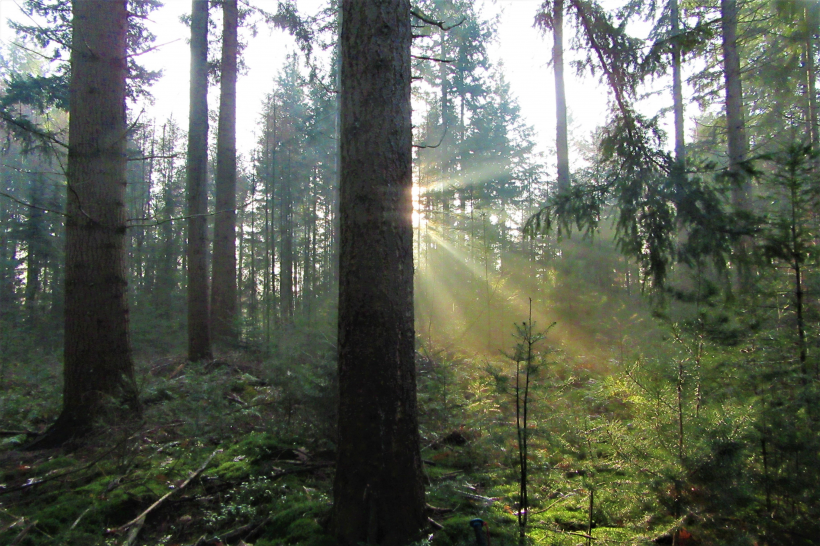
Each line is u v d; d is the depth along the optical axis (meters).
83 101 6.52
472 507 3.90
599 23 5.36
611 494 3.33
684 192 4.49
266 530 3.68
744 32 10.41
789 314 3.45
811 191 3.47
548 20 7.94
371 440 3.36
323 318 6.81
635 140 5.04
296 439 5.34
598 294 10.96
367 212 3.45
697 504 2.91
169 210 26.48
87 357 6.22
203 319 10.72
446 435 5.49
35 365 10.32
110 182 6.54
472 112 23.69
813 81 11.09
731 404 3.16
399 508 3.33
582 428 3.60
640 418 3.47
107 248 6.46
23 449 5.71
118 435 5.31
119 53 6.73
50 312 18.20
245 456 5.08
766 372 3.12
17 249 23.75
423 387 6.37
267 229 32.56
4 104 13.84
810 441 2.79
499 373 4.01
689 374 3.28
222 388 6.27
